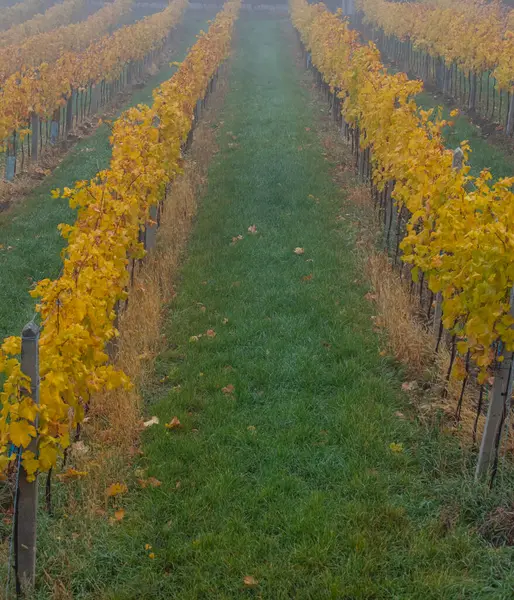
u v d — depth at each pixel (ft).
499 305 15.52
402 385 21.07
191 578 13.98
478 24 68.80
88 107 71.56
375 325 24.85
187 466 17.52
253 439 18.48
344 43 58.70
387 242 31.71
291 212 37.76
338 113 58.18
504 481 16.26
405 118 31.17
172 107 34.63
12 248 34.19
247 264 31.01
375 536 14.88
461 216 18.29
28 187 44.88
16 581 13.47
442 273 18.80
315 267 30.30
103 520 15.52
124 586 13.91
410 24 85.92
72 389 14.61
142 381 21.47
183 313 26.48
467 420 18.65
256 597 13.53
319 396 20.76
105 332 16.63
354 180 42.60
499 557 14.06
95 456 17.65
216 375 21.80
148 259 30.25
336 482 16.87
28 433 12.59
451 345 22.21
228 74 87.61
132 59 85.56
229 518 15.58
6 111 44.83
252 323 25.21
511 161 45.55
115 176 24.58
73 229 20.31
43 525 15.17
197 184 42.68
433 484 16.65
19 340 13.24
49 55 85.61
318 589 13.58
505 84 50.19
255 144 52.16
